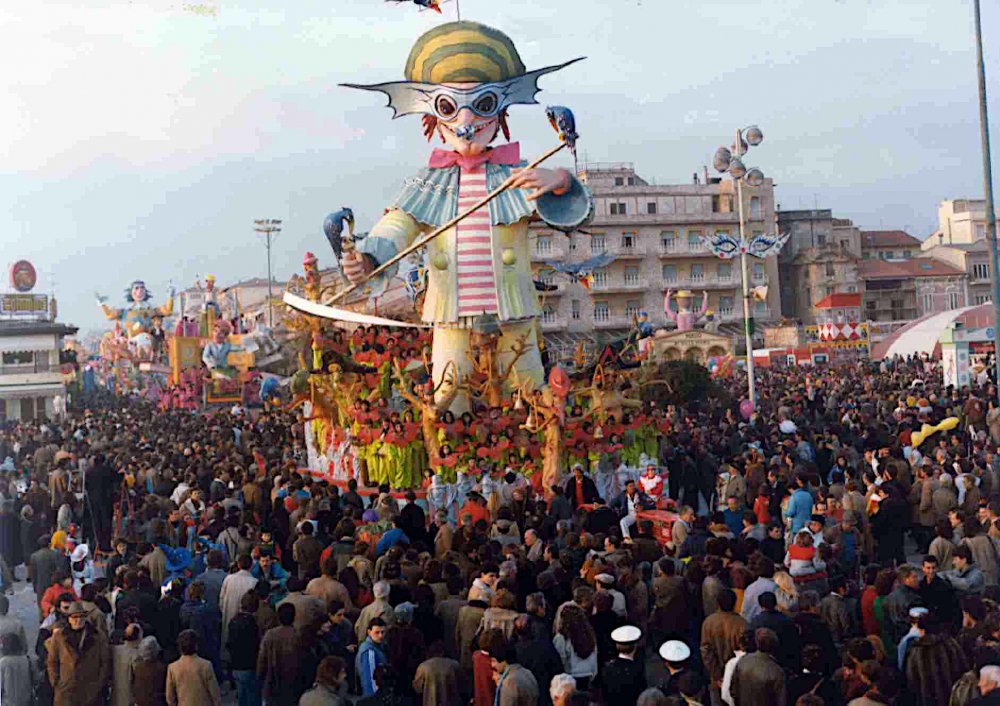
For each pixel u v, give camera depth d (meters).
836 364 57.09
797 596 11.84
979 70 27.58
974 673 9.75
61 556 17.27
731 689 9.96
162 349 85.19
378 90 25.84
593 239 81.94
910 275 78.69
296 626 12.32
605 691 10.49
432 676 10.51
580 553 14.27
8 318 67.69
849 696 9.68
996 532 14.43
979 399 26.58
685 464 23.98
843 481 19.61
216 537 16.73
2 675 11.73
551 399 23.48
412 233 26.14
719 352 69.38
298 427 32.84
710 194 86.50
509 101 26.17
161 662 11.60
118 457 25.97
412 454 24.03
